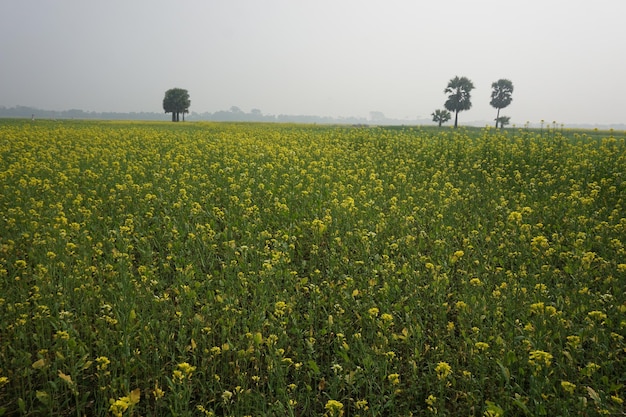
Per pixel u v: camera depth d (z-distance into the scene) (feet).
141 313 18.81
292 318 18.56
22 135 76.95
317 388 16.34
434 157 55.67
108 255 23.79
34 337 17.01
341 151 61.21
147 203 34.35
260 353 16.98
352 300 20.34
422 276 23.21
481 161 51.75
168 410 14.92
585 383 15.46
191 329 18.81
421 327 18.49
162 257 26.05
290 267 24.84
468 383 15.07
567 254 23.03
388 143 67.87
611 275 20.95
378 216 30.94
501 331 17.98
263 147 64.44
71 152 56.03
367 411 14.90
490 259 24.80
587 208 31.73
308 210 33.96
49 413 14.43
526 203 34.55
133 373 16.19
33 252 23.90
